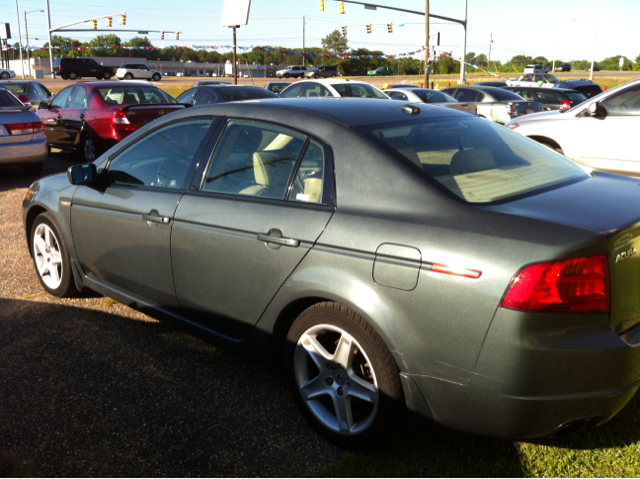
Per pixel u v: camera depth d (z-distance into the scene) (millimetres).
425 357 2258
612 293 2152
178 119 3486
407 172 2463
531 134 8086
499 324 2074
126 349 3637
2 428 2832
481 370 2137
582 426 2213
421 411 2354
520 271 2053
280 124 2928
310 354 2666
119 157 3746
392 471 2461
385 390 2400
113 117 10430
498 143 3049
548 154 3162
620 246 2182
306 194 2699
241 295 2904
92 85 11391
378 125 2799
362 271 2393
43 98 19484
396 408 2410
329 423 2678
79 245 3998
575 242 2053
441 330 2199
